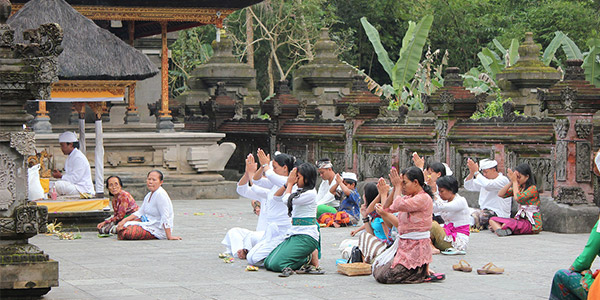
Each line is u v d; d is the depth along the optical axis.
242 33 47.12
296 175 10.63
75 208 14.90
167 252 12.30
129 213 14.24
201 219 17.22
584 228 14.84
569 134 15.11
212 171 22.58
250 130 25.34
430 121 18.44
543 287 9.47
